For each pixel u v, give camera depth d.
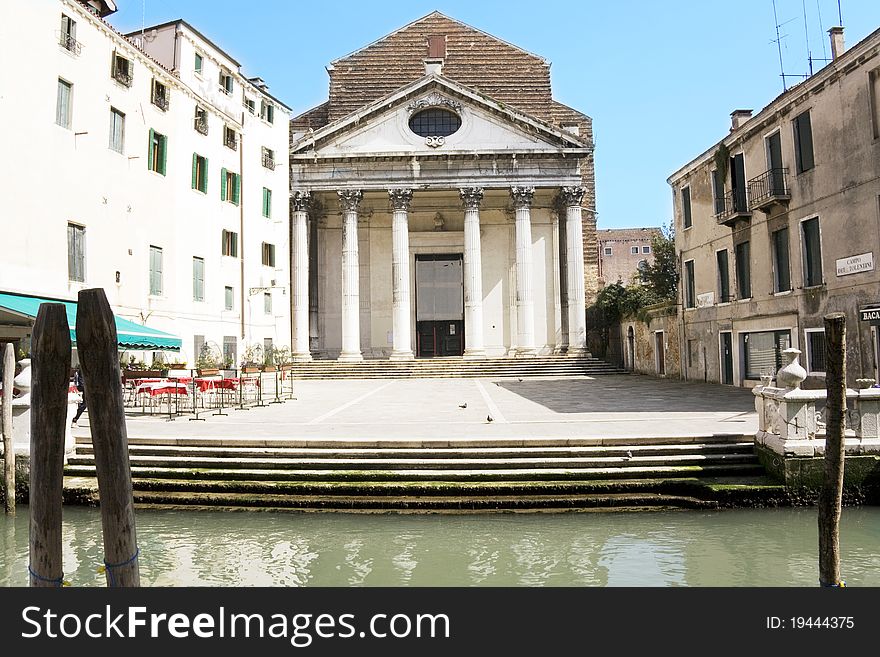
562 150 39.06
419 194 42.50
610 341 40.09
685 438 11.88
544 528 9.48
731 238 25.41
